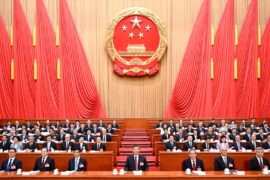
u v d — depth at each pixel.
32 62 16.48
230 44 16.45
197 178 6.62
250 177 6.64
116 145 11.37
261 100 16.44
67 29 16.64
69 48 16.62
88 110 16.56
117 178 6.67
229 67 16.41
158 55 16.88
